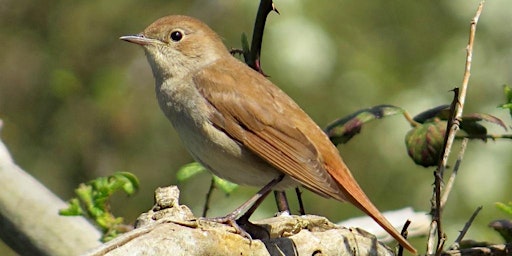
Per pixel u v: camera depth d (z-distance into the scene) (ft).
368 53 46.21
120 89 48.32
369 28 46.68
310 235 22.12
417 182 45.14
